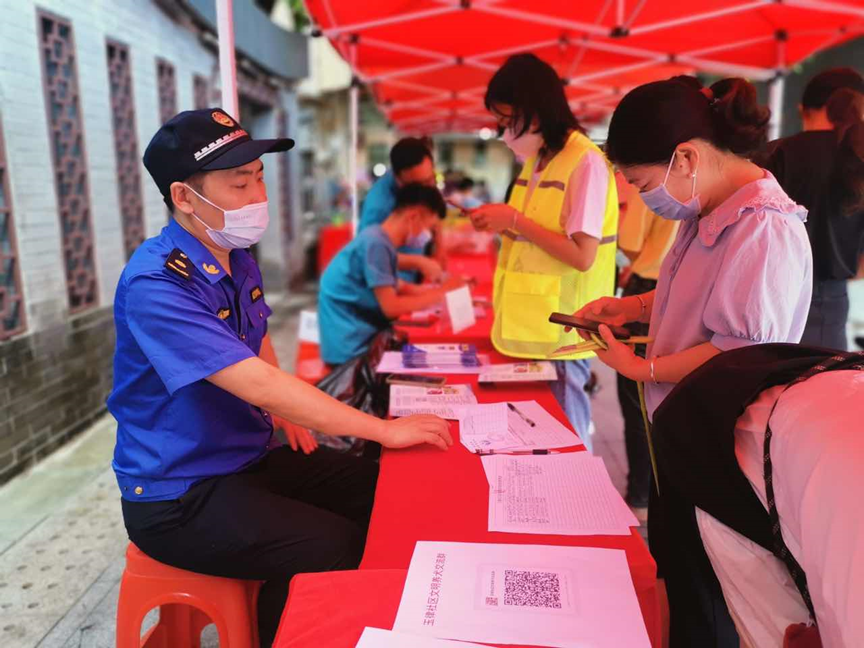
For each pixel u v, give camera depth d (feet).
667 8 12.42
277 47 27.12
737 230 4.09
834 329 7.86
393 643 3.12
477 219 7.20
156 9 16.99
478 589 3.51
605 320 6.18
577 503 4.41
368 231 10.28
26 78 10.96
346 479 6.21
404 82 20.39
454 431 5.68
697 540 4.61
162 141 4.88
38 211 11.32
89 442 12.37
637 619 3.28
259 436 5.57
